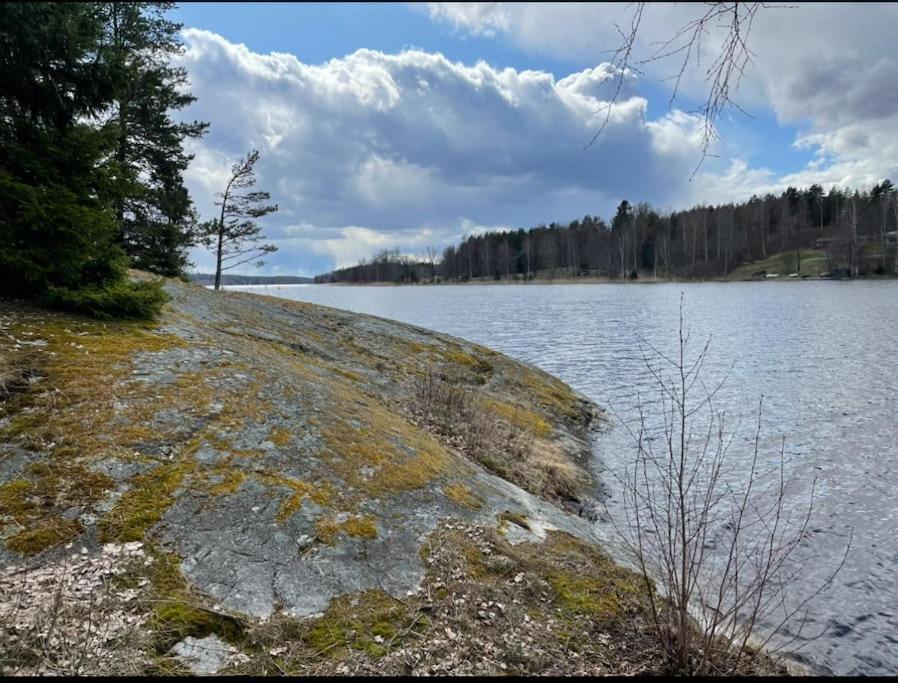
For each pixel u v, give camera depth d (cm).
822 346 2202
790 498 810
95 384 535
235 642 328
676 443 1109
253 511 441
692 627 429
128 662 295
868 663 459
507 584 442
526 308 4684
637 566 555
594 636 399
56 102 673
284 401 633
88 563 354
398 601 395
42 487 400
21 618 304
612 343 2502
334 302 6034
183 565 373
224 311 1145
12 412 462
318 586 388
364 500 504
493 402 1184
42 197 604
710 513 761
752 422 1223
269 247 2917
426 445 696
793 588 573
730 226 8844
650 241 10012
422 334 1566
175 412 535
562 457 980
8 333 578
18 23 597
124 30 1753
